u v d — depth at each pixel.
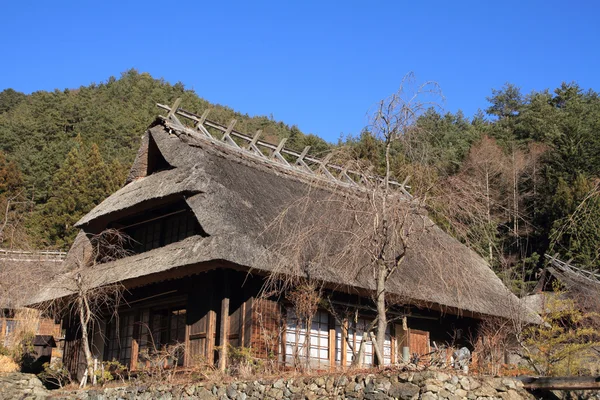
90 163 39.94
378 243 11.12
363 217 11.26
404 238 11.33
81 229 17.38
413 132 11.23
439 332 16.81
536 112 41.69
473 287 15.71
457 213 11.26
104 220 16.23
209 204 13.29
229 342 13.09
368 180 11.36
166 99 71.44
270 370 12.05
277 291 13.06
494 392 8.80
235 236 12.49
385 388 8.84
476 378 8.85
